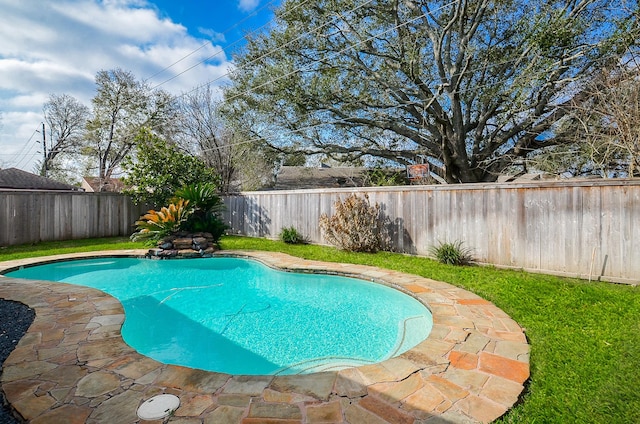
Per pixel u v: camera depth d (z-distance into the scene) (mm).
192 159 12156
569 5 9688
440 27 12875
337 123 15820
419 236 7348
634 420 2010
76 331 3422
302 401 2229
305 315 4758
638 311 3773
